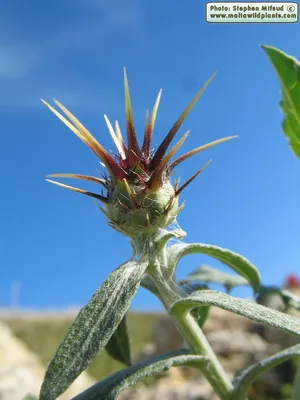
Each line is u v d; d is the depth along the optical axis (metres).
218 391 0.06
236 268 0.06
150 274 0.06
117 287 0.05
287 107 0.07
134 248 0.06
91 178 0.05
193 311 0.06
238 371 0.06
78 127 0.05
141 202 0.05
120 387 0.05
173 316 0.05
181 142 0.05
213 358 0.06
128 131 0.05
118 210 0.05
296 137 0.07
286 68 0.06
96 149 0.05
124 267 0.05
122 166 0.05
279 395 0.13
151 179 0.05
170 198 0.05
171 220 0.05
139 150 0.05
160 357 0.06
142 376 0.05
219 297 0.05
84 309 0.05
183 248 0.06
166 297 0.06
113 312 0.05
